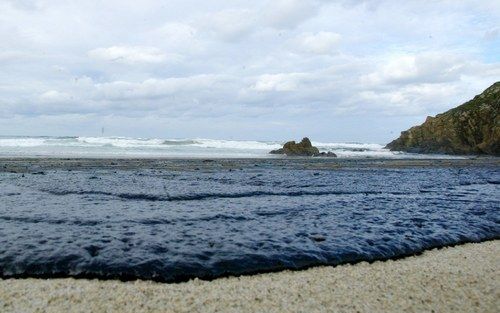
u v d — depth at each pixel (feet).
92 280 20.86
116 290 19.33
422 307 17.78
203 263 23.39
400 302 18.31
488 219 38.27
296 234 30.63
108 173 78.18
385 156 218.59
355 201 47.98
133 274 21.67
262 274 22.34
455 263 24.82
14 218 34.78
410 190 60.39
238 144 281.33
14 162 101.45
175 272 21.99
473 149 254.47
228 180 69.67
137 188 55.83
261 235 30.14
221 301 18.17
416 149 283.79
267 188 59.00
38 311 16.66
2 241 26.94
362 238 29.71
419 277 21.93
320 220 36.22
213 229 31.94
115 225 32.73
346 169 104.12
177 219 35.65
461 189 62.90
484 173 97.91
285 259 24.54
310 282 20.94
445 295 19.24
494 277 22.08
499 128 239.50
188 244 27.22
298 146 209.97
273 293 19.27
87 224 32.96
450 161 162.30
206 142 270.46
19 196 47.14
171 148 228.84
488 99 271.08
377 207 43.86
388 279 21.56
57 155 140.97
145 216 36.58
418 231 32.50
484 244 30.14
